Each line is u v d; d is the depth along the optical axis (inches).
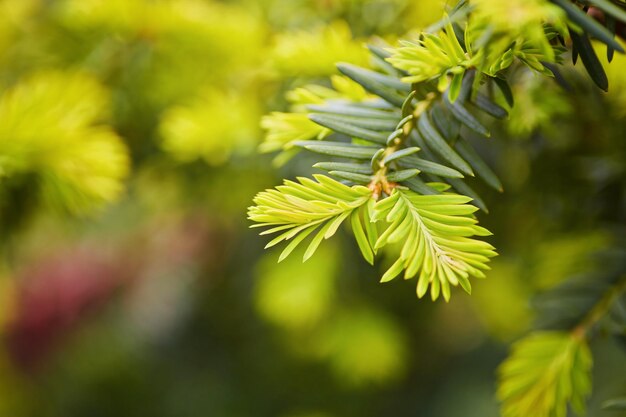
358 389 33.3
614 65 16.2
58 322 39.1
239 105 19.4
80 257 38.3
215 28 20.0
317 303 23.1
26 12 21.4
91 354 40.7
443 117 14.9
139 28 20.0
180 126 19.1
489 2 13.3
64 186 17.7
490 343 35.3
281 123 15.8
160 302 39.4
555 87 16.3
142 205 29.2
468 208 14.1
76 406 39.5
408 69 14.3
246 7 21.8
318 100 15.8
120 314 40.6
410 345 29.9
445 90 14.9
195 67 21.0
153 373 39.5
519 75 16.3
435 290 13.8
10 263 19.2
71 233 24.9
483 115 17.3
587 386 16.1
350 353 24.6
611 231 17.7
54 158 17.4
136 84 21.1
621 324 16.2
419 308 27.0
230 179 22.3
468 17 14.1
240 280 31.8
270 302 23.6
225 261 33.2
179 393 37.2
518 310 22.2
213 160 20.0
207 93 20.8
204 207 27.2
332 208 14.1
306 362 32.9
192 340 38.0
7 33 21.0
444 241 14.0
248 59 19.9
